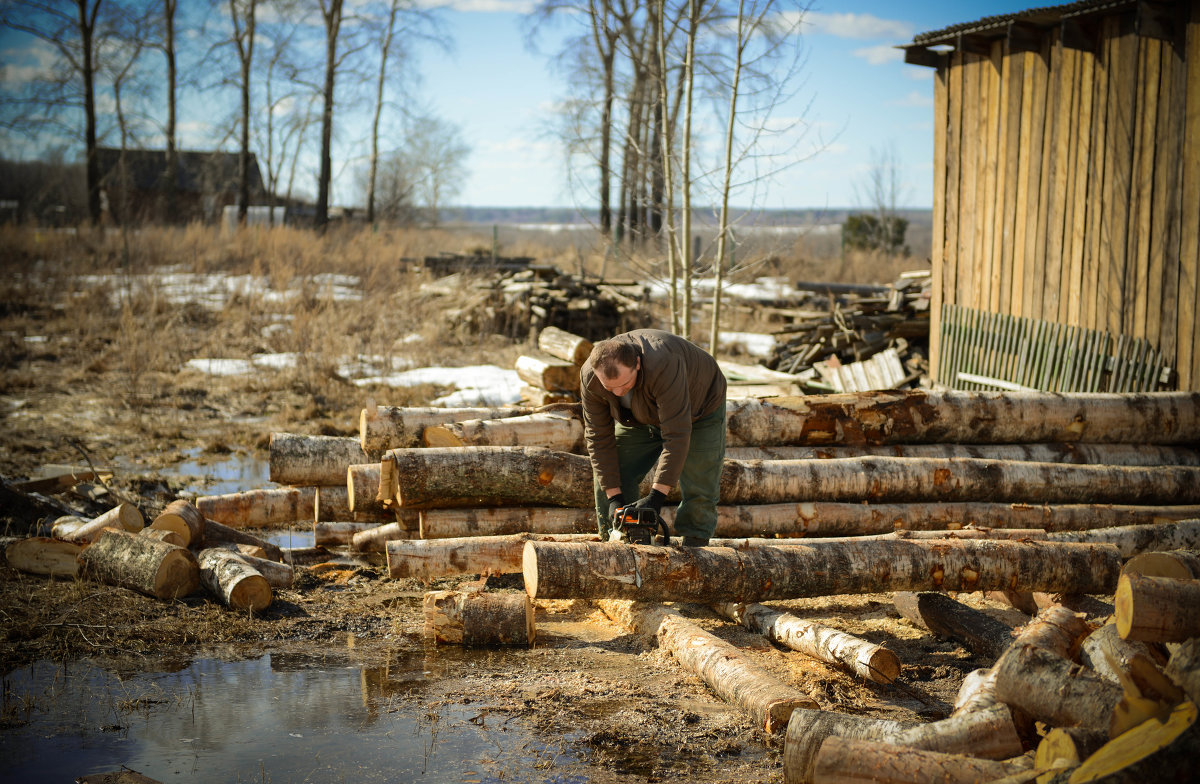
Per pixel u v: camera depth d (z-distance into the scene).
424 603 4.75
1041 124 8.58
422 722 3.77
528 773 3.35
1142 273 7.44
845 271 24.78
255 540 5.95
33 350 13.80
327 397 11.38
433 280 20.67
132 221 28.58
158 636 4.65
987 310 9.45
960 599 5.44
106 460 8.55
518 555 5.34
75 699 3.92
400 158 41.75
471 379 12.12
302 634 4.81
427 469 5.41
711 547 4.76
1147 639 3.20
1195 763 2.48
